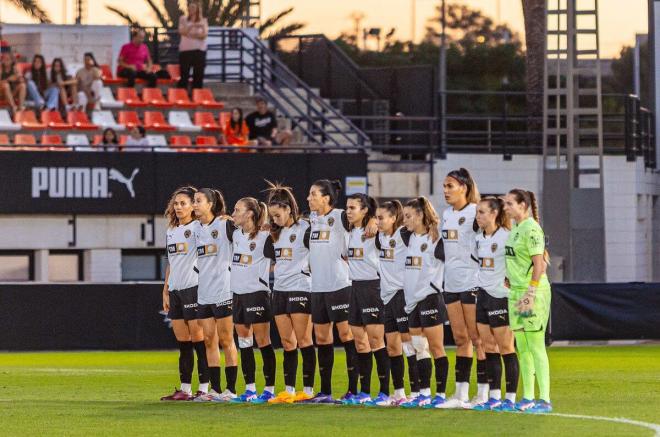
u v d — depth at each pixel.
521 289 24.86
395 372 26.88
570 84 58.22
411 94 64.31
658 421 23.52
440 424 22.88
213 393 28.03
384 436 21.25
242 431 22.08
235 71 71.25
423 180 60.91
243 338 27.80
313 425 22.84
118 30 70.56
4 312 45.38
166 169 54.47
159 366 39.41
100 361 41.53
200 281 27.83
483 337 25.67
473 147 62.16
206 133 62.25
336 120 66.31
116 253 55.00
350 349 27.31
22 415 24.77
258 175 55.03
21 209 53.41
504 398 27.69
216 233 27.78
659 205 68.88
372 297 26.84
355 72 68.19
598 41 58.72
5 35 69.38
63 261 55.25
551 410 25.14
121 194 54.16
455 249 26.03
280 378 34.28
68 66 67.50
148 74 64.94
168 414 24.84
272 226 27.58
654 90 68.75
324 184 27.23
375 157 64.44
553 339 47.59
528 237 24.58
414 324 26.28
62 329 45.66
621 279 62.91
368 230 26.80
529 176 62.16
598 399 28.30
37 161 53.56
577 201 58.00
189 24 64.06
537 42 70.19
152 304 46.19
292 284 27.47
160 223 55.31
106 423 23.36
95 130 60.59
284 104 67.81
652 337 48.09
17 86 60.72
